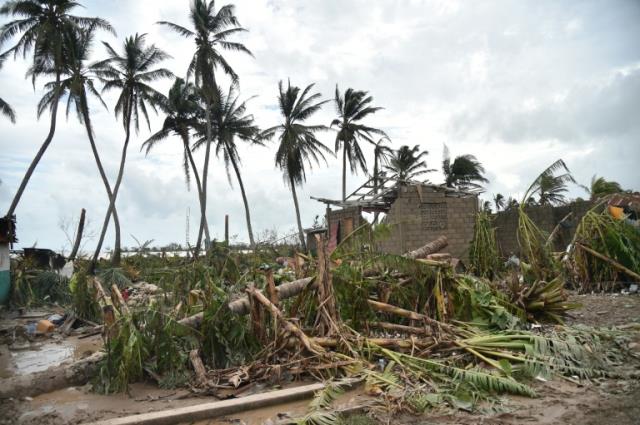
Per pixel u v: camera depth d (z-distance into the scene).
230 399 5.78
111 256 29.33
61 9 27.98
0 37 26.75
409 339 7.39
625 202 17.16
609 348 6.99
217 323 7.36
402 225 20.23
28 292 17.12
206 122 37.19
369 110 40.78
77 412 5.72
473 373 5.82
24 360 9.20
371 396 5.68
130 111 33.62
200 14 33.12
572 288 14.47
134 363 6.71
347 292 8.20
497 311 8.29
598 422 4.61
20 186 26.39
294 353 6.98
